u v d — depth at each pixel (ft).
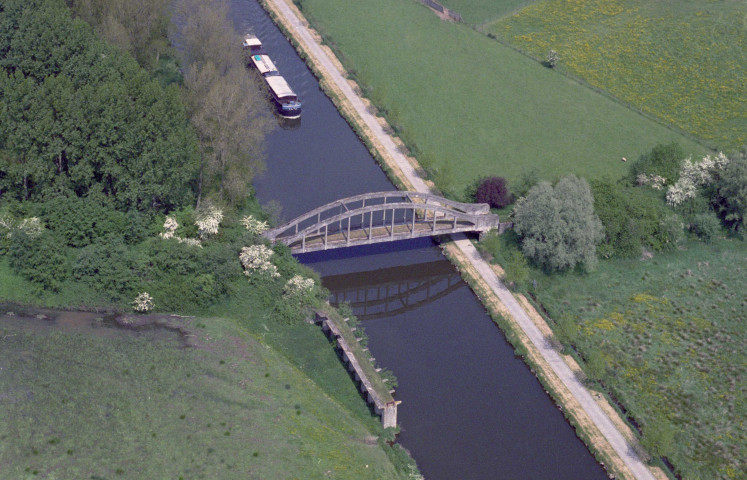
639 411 429.79
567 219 500.74
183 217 482.69
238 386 410.93
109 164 469.57
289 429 392.88
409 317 484.74
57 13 547.90
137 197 475.31
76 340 423.23
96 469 362.12
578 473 400.26
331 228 526.57
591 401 432.66
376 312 487.20
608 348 464.65
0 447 365.40
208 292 449.48
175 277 452.35
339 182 576.61
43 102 464.65
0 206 468.34
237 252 472.03
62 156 478.18
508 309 485.15
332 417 408.05
